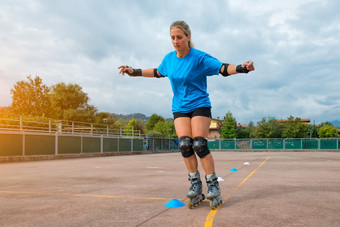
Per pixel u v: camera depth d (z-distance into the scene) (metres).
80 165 11.16
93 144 21.69
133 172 7.69
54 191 4.31
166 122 67.94
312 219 2.45
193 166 2.98
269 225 2.27
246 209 2.86
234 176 6.16
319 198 3.46
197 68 2.81
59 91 46.44
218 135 67.12
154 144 31.80
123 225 2.34
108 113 48.16
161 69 3.20
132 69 3.29
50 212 2.87
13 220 2.57
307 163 10.83
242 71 2.50
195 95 2.88
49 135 17.53
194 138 2.84
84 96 47.09
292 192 3.94
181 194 3.91
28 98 45.91
